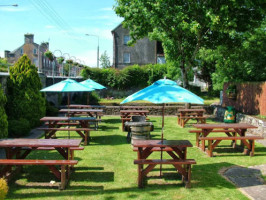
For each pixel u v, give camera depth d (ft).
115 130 38.47
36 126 38.81
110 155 25.11
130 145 29.22
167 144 18.39
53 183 18.17
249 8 42.06
